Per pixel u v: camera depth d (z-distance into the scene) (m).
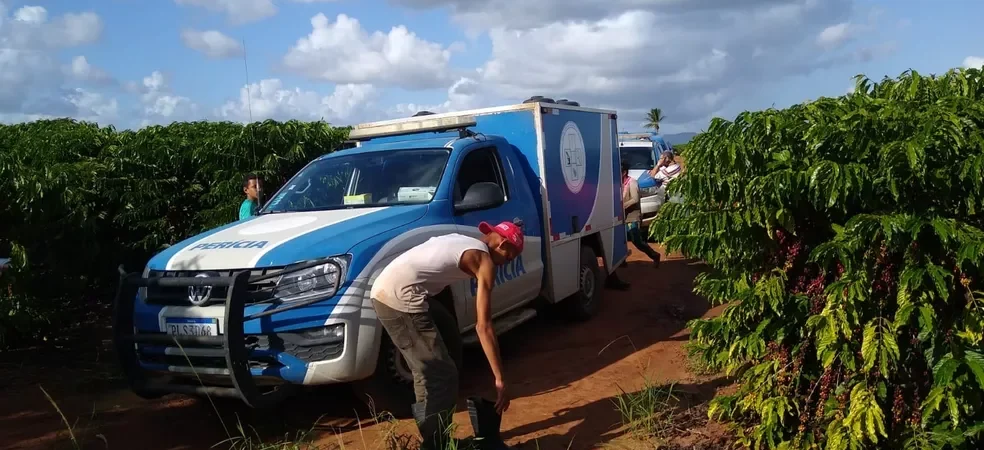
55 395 6.27
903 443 4.07
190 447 5.16
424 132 7.53
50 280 7.98
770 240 4.44
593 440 5.05
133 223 9.48
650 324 8.51
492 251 4.67
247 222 6.14
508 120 7.67
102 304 9.62
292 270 5.03
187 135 10.07
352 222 5.61
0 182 7.02
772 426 4.38
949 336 3.87
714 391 5.89
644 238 14.61
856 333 4.11
